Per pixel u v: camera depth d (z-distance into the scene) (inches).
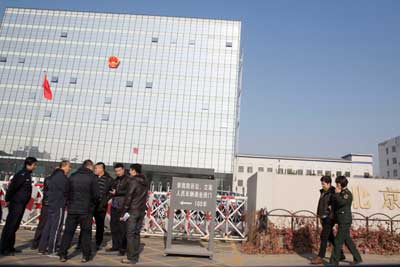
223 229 458.9
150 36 2760.8
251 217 437.4
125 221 292.0
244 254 344.8
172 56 2714.1
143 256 311.9
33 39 2743.6
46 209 319.3
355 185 440.1
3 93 2591.0
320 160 3043.8
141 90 2628.0
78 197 274.7
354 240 375.9
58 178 305.6
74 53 2709.2
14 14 2815.0
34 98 2586.1
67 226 273.3
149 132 2532.0
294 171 3019.2
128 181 300.0
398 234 385.4
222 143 2516.0
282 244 363.3
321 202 309.7
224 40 2751.0
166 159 2472.9
